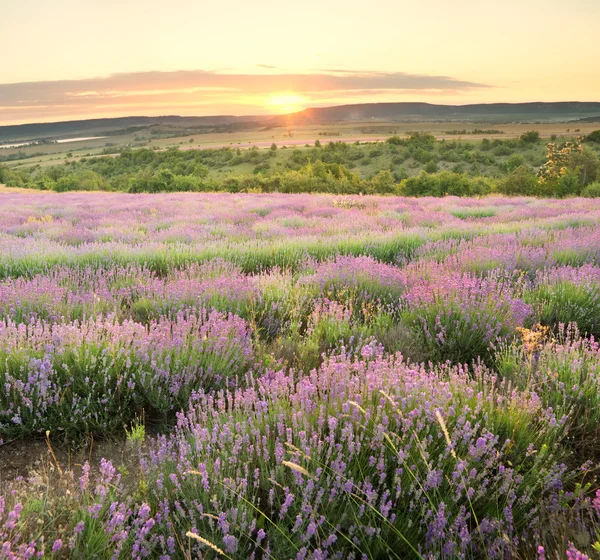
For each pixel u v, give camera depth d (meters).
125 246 10.43
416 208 21.67
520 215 17.59
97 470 3.15
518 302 5.62
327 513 2.41
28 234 14.79
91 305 6.17
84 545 2.24
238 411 3.31
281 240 11.28
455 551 2.13
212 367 4.27
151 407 4.04
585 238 9.63
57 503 2.58
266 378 3.96
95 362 4.05
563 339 5.50
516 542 2.18
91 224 16.84
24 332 4.42
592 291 6.10
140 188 48.81
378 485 2.51
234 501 2.53
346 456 2.69
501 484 2.65
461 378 3.74
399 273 7.39
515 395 3.43
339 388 3.32
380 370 3.56
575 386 3.71
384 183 56.44
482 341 5.02
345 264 7.75
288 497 2.30
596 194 37.09
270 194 35.53
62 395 3.82
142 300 6.50
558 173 52.75
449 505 2.41
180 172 161.12
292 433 2.92
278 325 6.05
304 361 4.80
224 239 12.25
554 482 2.65
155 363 4.07
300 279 7.41
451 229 12.78
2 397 3.76
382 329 5.61
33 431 3.61
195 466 2.81
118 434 3.69
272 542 2.37
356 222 15.00
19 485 2.91
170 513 2.54
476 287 6.11
